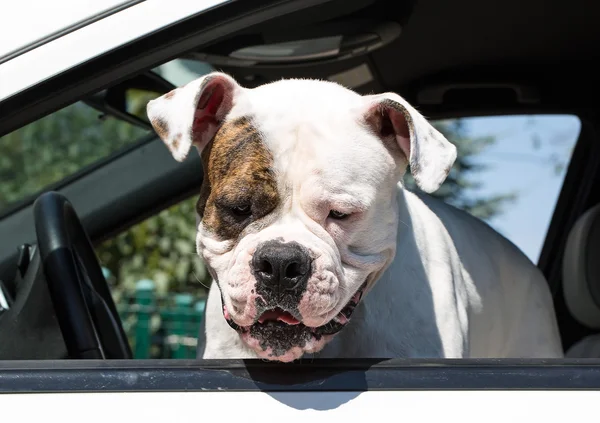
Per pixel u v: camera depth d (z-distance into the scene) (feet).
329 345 7.75
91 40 6.24
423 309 8.10
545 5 10.18
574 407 5.76
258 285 6.61
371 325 7.80
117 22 6.29
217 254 7.14
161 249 26.11
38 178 30.35
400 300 7.99
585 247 10.52
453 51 11.19
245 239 6.92
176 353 23.08
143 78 10.51
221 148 7.22
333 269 6.82
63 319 8.21
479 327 9.31
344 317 7.18
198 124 7.53
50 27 6.26
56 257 8.57
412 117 7.01
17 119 6.17
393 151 7.50
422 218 8.85
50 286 8.38
